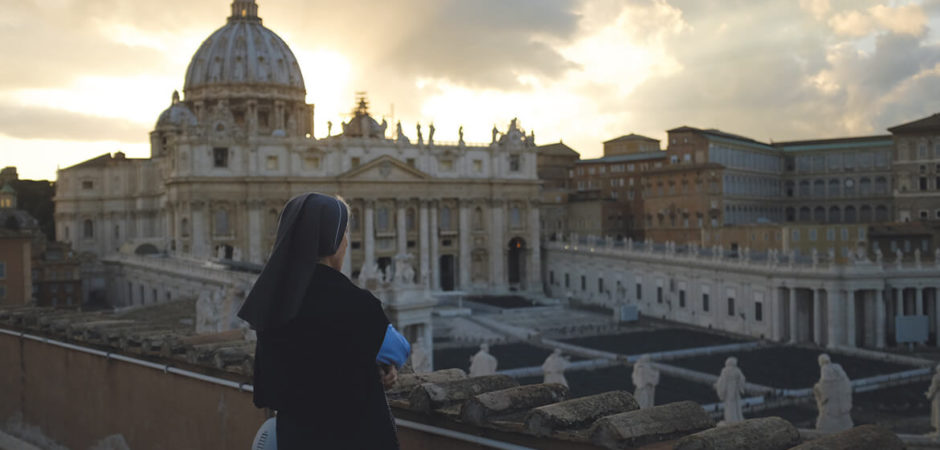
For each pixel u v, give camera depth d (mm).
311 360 5902
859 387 61938
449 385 8828
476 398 8195
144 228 145750
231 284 69938
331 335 5879
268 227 120312
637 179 165125
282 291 6066
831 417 36562
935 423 35406
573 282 129125
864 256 84000
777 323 85375
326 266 6242
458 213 133125
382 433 6109
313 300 5953
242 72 160250
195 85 161250
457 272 133500
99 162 151375
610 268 117750
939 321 81812
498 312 110500
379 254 125750
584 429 7645
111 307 119062
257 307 6082
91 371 14602
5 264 64312
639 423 7246
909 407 55500
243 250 118812
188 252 116625
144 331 14328
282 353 5988
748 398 57375
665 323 101188
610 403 8031
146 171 145125
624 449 7039
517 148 136125
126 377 13711
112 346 14047
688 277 100312
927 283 82188
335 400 5941
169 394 12688
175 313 61500
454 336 93750
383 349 6344
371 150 126000
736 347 81375
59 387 15500
